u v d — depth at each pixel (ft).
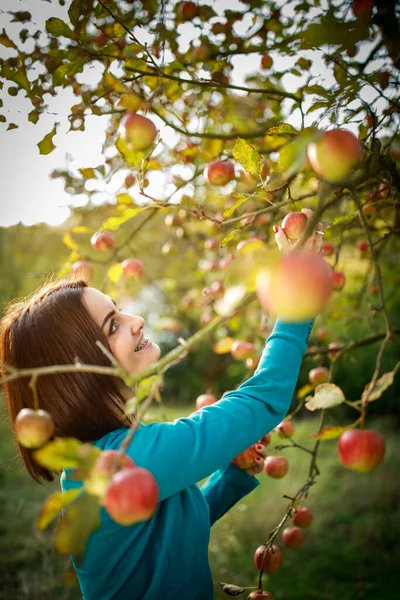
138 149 3.76
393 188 4.42
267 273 2.32
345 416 16.43
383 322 11.14
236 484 4.80
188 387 20.75
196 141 6.64
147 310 14.46
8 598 8.05
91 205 6.86
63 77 4.79
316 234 3.52
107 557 3.53
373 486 11.87
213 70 5.47
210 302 7.48
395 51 4.53
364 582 8.70
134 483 2.23
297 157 2.30
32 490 11.62
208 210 8.08
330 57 4.28
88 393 3.74
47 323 3.84
